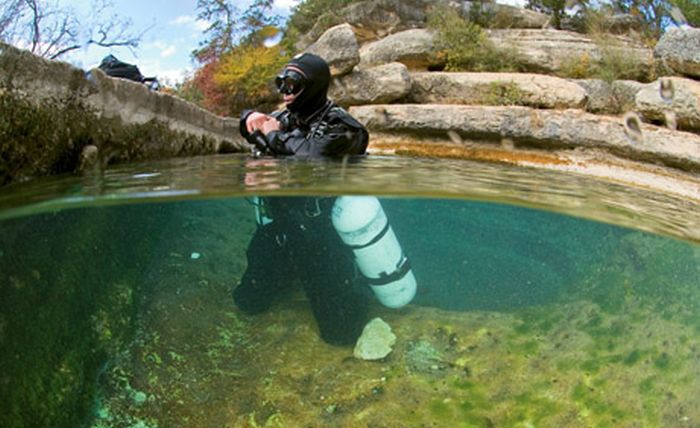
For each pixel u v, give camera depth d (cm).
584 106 865
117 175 303
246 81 1162
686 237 266
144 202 231
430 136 880
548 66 993
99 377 196
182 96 1264
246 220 252
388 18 1299
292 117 438
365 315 247
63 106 289
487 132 823
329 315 231
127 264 225
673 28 792
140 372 202
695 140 681
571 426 202
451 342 233
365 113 918
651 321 239
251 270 236
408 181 325
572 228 271
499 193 304
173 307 223
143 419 193
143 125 394
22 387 167
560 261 262
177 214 243
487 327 240
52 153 281
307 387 210
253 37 1373
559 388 214
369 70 976
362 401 206
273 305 243
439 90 969
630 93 874
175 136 450
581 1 1212
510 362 224
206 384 204
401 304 251
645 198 462
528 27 1213
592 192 426
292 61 422
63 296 189
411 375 218
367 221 239
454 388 213
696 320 242
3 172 243
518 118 808
